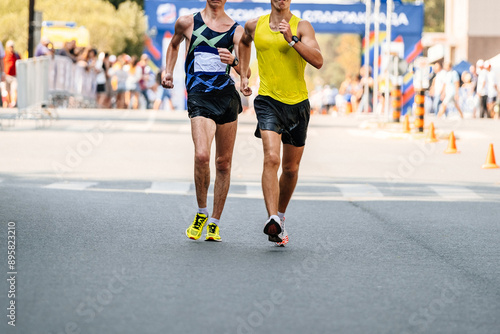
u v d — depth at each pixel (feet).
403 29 296.30
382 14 294.46
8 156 119.03
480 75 248.11
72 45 231.71
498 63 286.46
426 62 169.37
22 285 45.78
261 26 59.00
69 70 211.41
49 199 81.10
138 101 262.26
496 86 248.93
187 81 61.82
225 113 60.95
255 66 271.08
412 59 296.30
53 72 192.95
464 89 265.13
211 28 61.16
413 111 286.87
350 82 327.88
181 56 277.23
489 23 362.12
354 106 312.50
